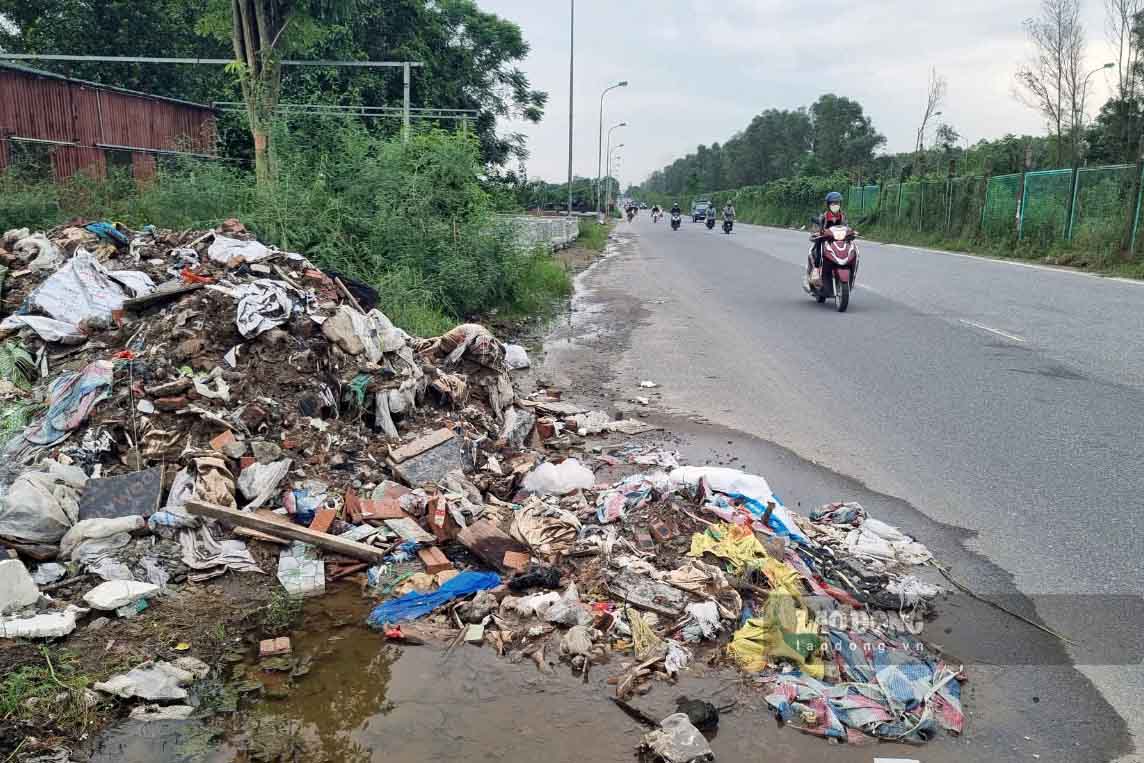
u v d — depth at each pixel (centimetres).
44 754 285
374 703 320
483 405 662
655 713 314
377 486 505
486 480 534
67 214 1163
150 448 490
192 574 412
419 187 1181
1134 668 340
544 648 359
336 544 436
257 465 484
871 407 734
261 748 292
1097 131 3047
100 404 505
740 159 11188
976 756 291
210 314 574
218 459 475
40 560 409
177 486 462
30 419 515
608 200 7800
